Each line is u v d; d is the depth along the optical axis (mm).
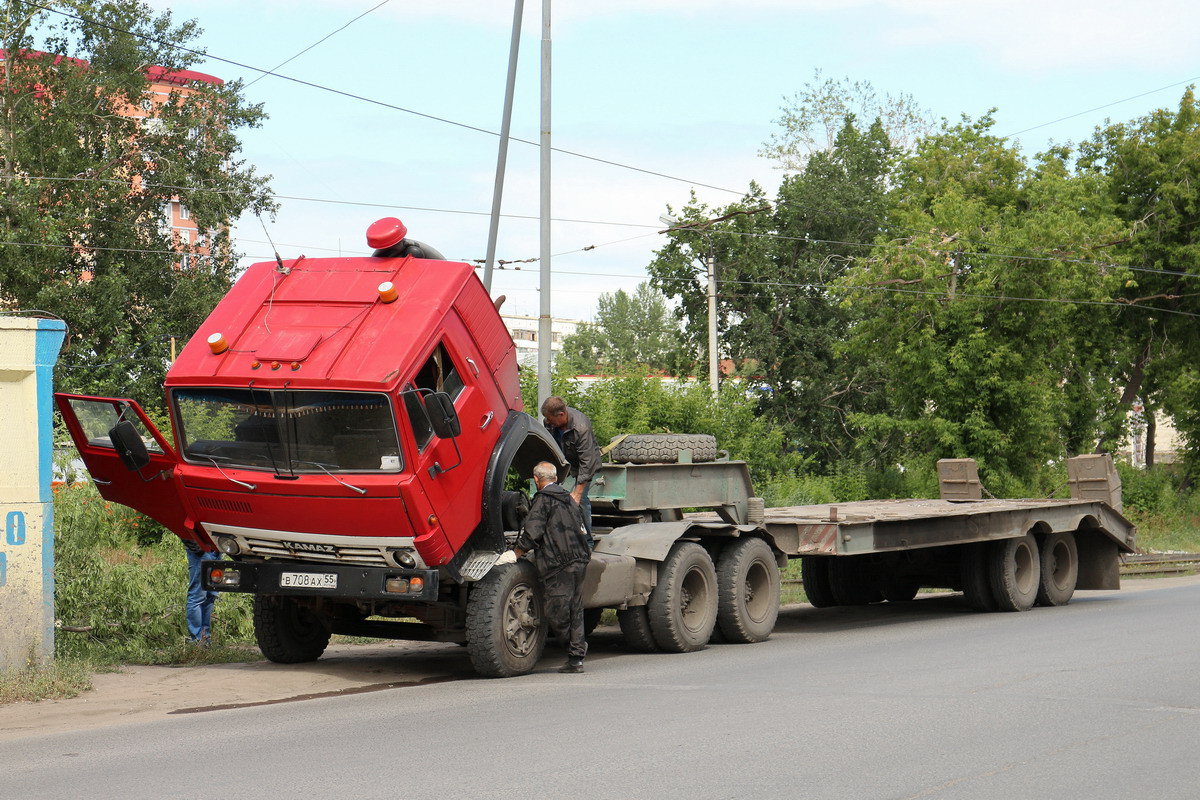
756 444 32000
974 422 35844
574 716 8969
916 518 16141
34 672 10297
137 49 44812
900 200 45500
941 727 8367
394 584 10805
